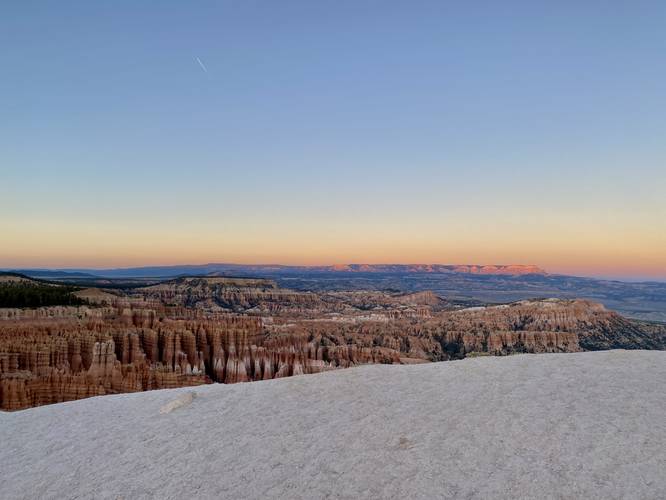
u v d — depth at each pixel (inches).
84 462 757.9
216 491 615.2
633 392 762.2
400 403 812.6
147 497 625.6
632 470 552.7
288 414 831.1
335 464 640.4
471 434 674.2
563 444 620.4
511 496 532.4
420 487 567.2
